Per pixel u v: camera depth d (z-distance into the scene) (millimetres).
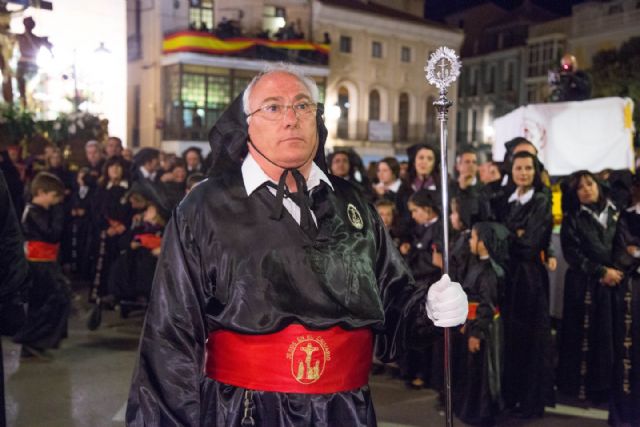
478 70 37719
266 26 25125
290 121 1913
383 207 5320
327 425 1855
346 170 6094
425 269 4820
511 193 4738
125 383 5066
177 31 23109
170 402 1862
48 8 11875
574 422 4422
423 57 30594
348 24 27500
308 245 1904
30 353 5652
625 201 4922
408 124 30609
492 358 4223
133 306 7098
